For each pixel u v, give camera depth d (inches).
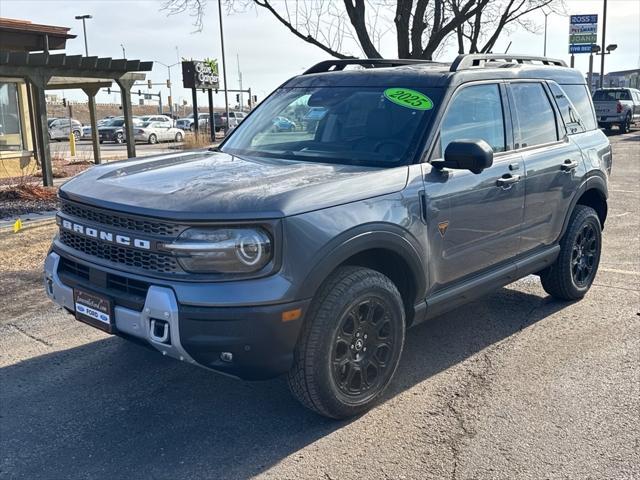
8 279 267.6
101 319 146.8
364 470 135.3
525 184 198.5
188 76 1284.4
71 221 155.2
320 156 176.2
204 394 169.2
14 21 682.2
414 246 160.1
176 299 131.8
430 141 169.5
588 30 1530.5
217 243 131.0
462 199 174.4
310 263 136.3
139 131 1437.0
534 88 216.5
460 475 133.2
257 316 130.5
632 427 151.2
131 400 166.1
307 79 210.5
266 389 171.9
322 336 141.3
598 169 238.2
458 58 189.0
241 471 135.1
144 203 138.6
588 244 240.4
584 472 133.8
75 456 141.0
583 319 221.8
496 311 231.5
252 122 205.8
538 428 151.2
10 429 152.1
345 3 386.9
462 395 167.9
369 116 181.5
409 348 199.2
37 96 504.4
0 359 190.5
